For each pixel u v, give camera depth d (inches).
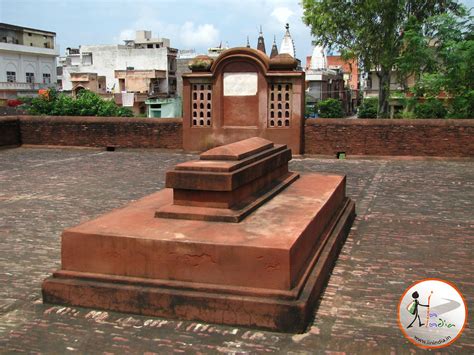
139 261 183.2
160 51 2121.1
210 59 614.9
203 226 196.9
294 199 249.8
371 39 1048.2
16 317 181.8
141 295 178.7
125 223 201.8
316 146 601.0
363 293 200.5
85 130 681.0
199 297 173.0
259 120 594.2
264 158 258.5
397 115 919.7
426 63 873.5
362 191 406.3
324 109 1827.0
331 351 156.3
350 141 590.6
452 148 564.4
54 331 171.2
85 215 330.6
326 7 1081.4
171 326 172.2
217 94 602.5
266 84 585.0
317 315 180.2
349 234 285.0
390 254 249.4
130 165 548.1
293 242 175.9
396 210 340.8
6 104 1905.8
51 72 2169.0
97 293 183.6
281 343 161.0
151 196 260.5
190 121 622.2
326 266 212.2
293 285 173.9
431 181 446.3
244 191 229.9
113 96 1838.1
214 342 161.9
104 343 162.7
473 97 749.9
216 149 230.1
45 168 530.6
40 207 353.1
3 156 625.6
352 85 2864.2
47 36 2143.2
